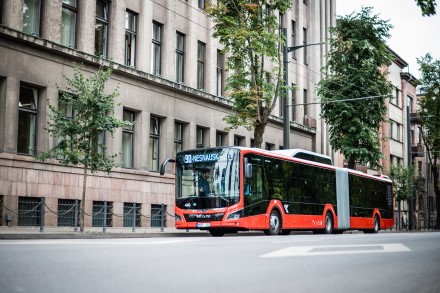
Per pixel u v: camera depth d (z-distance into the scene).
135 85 28.31
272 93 27.80
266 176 22.03
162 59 30.70
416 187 50.47
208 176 20.95
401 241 15.80
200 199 20.88
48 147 23.64
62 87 24.38
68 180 24.44
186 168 21.39
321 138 47.88
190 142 32.16
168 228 28.41
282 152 25.28
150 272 7.16
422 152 70.38
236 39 26.83
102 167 20.23
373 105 38.69
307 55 47.09
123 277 6.66
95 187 25.81
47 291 5.62
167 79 30.31
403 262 9.16
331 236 20.25
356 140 38.56
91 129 19.98
